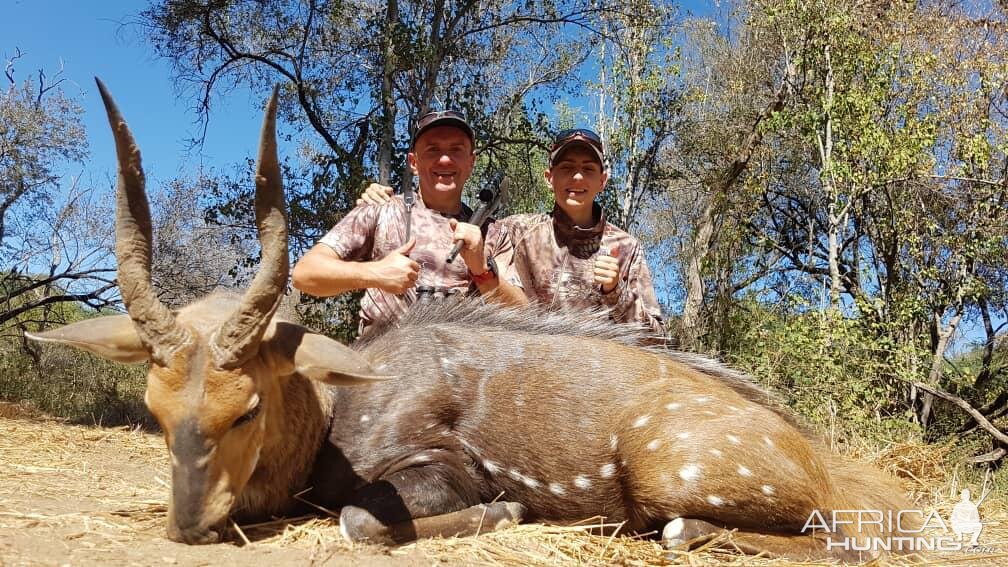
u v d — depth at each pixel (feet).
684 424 4.44
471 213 6.81
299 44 18.30
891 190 16.14
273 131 3.78
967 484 8.32
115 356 3.95
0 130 15.80
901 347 13.26
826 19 16.03
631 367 4.86
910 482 8.04
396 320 5.32
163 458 8.18
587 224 7.07
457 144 6.41
